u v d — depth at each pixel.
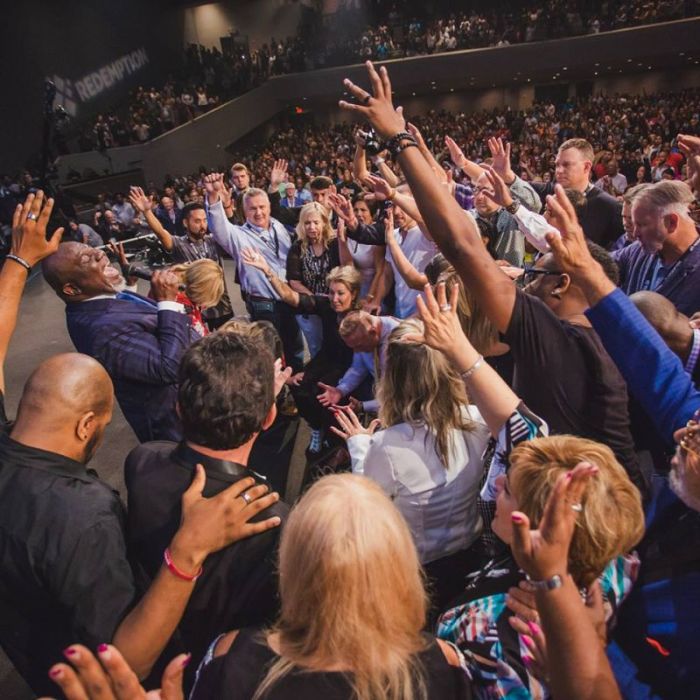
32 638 1.36
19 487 1.30
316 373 3.53
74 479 1.34
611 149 16.31
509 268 2.36
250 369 1.32
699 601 1.08
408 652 0.92
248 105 22.86
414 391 1.66
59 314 7.84
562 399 1.43
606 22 20.39
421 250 3.74
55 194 11.19
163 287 2.44
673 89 22.14
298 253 4.34
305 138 23.00
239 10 25.58
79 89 19.80
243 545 1.23
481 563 1.71
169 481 1.33
